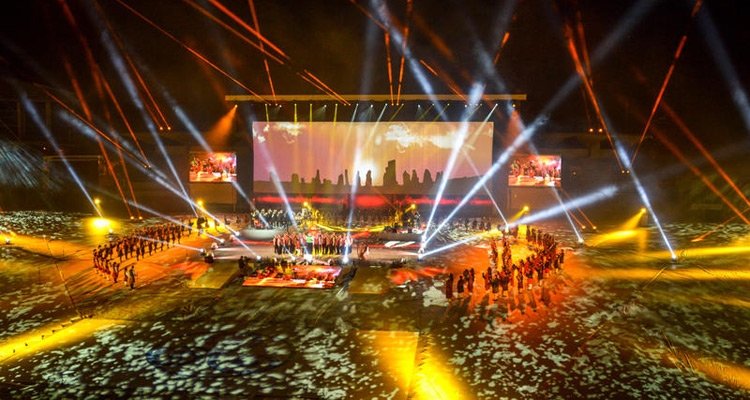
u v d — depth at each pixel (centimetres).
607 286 2512
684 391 1434
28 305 2242
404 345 1788
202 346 1789
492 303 2255
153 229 3619
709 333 1877
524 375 1542
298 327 1980
